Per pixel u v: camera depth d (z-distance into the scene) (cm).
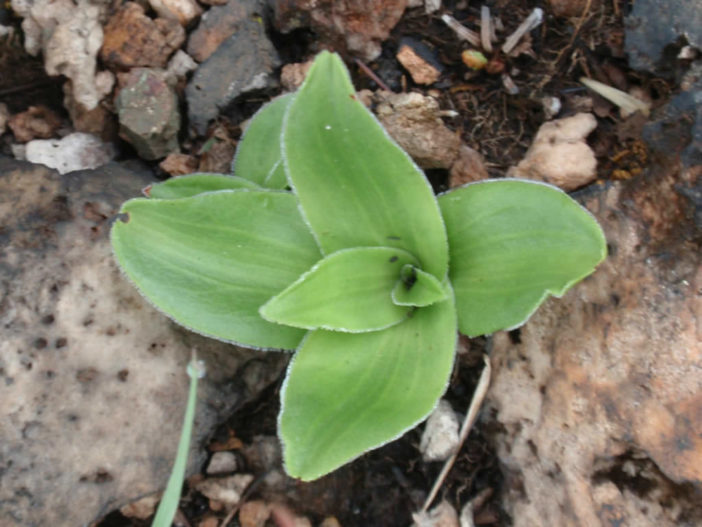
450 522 21
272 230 18
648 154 20
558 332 20
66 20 24
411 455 22
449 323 17
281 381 22
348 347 18
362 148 16
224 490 22
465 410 22
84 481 19
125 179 22
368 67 24
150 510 21
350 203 17
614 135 23
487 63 24
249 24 25
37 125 25
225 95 24
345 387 18
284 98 22
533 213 17
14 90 25
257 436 22
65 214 21
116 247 17
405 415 17
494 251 18
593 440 18
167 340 20
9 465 19
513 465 20
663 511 18
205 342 21
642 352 18
